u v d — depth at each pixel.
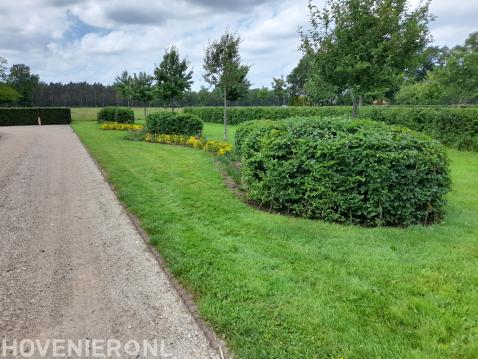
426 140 4.62
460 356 2.13
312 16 7.35
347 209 4.53
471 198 5.95
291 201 4.90
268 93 43.78
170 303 2.79
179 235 4.11
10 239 4.11
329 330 2.38
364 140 4.36
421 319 2.49
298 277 3.10
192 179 7.07
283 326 2.44
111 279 3.18
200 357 2.21
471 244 3.84
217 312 2.60
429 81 24.44
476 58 18.25
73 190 6.41
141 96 24.72
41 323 2.55
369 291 2.87
